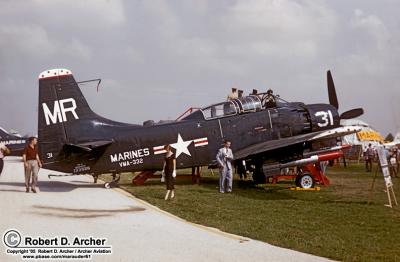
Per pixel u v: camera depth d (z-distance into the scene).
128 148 16.66
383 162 13.03
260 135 18.06
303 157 17.08
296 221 10.26
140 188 16.56
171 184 13.52
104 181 20.14
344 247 7.78
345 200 14.07
